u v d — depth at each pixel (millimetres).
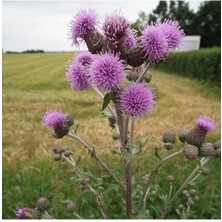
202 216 291
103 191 211
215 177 345
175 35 153
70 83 164
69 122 173
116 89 147
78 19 157
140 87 147
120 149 155
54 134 173
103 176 172
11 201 306
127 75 165
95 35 152
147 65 150
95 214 263
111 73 139
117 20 145
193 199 242
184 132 177
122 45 147
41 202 180
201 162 182
